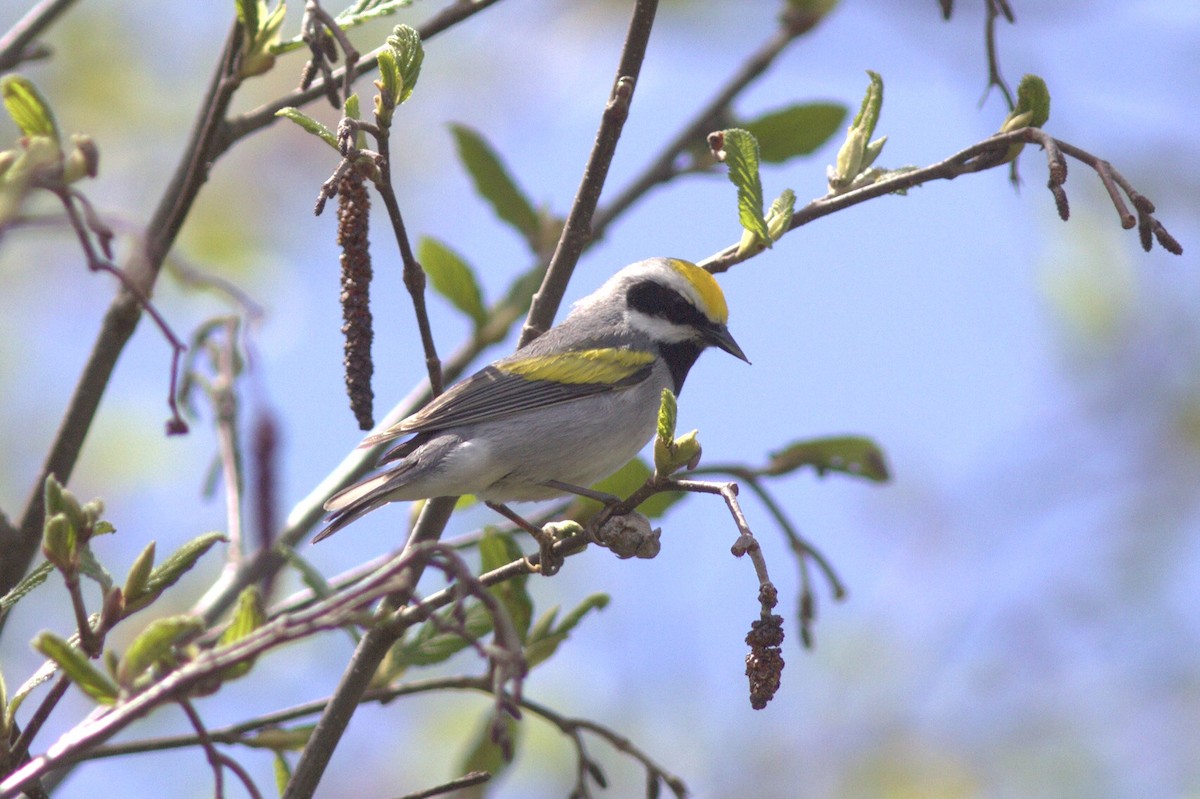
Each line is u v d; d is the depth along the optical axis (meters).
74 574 5.82
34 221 5.28
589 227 8.48
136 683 5.25
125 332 7.78
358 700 7.15
